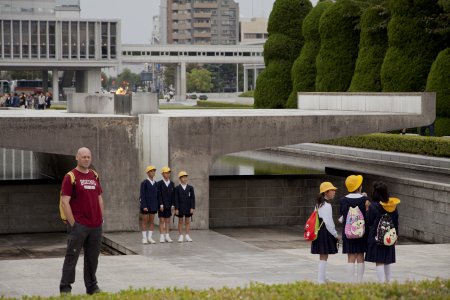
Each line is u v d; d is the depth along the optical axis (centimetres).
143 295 1402
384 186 1705
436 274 2073
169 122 2973
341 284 1448
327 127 3212
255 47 15625
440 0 4672
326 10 5600
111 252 2723
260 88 6306
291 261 2300
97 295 1445
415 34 4869
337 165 4372
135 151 3039
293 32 6256
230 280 1975
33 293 1816
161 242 2691
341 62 5550
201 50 15325
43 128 2959
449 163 3712
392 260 1720
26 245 3005
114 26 12238
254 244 2925
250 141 3089
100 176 3011
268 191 3491
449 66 4556
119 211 3023
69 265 1605
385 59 4984
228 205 3459
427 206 2961
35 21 11944
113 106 3428
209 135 3025
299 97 4444
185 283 1933
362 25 5262
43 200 3356
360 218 1738
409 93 3491
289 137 3155
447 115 4559
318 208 1794
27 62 11969
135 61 14962
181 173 2673
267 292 1388
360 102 3928
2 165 4819
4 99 8131
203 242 2691
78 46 12156
